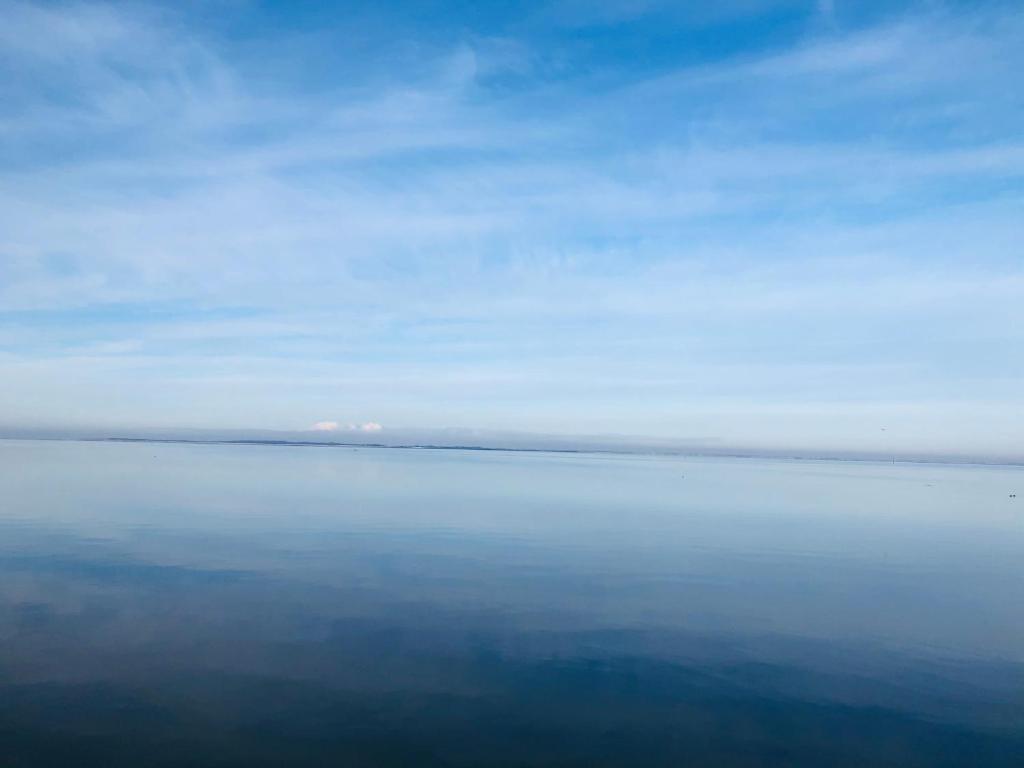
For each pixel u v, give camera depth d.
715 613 20.12
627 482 77.06
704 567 26.69
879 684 15.11
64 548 27.80
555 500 52.56
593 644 17.23
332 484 63.66
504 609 20.05
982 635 18.44
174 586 21.88
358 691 14.19
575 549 30.16
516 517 41.44
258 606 19.78
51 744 11.86
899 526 41.44
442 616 19.22
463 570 25.14
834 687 14.91
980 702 14.30
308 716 13.07
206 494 50.94
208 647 16.38
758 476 106.00
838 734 12.94
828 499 60.34
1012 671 15.94
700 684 14.94
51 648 16.09
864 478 109.12
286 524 36.16
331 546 29.64
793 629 18.73
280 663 15.51
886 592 23.05
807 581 24.50
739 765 11.91
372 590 21.88
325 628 17.95
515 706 13.73
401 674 15.10
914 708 14.01
